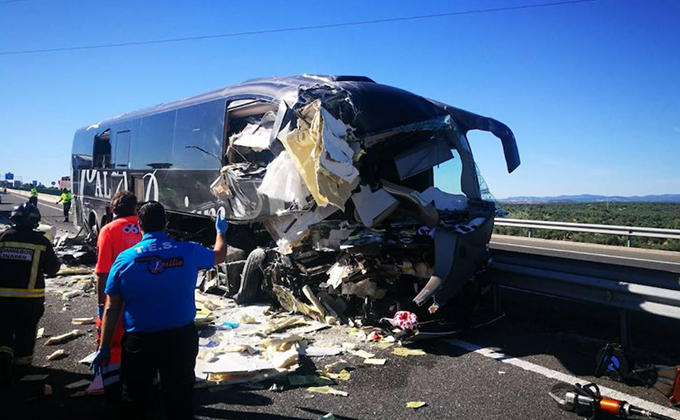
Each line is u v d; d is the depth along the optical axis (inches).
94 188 555.8
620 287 214.8
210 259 145.1
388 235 246.7
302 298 283.1
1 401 171.8
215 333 248.5
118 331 156.8
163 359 133.1
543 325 260.7
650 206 2121.1
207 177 347.6
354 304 270.2
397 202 251.8
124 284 132.3
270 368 192.4
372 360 209.6
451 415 161.2
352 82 271.1
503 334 247.4
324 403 169.9
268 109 307.3
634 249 609.3
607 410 157.4
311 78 287.9
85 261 467.5
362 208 247.3
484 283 266.4
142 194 442.0
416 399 173.0
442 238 239.9
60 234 722.8
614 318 266.2
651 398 172.2
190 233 402.6
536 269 252.8
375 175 273.0
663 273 215.9
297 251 279.6
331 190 227.6
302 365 204.1
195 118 365.7
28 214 193.3
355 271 253.4
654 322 256.2
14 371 197.6
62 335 243.3
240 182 302.4
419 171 279.9
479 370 199.0
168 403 135.2
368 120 250.1
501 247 613.9
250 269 307.4
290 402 170.6
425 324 233.6
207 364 194.1
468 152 298.2
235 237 344.5
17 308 187.2
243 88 323.6
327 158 221.3
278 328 254.1
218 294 348.5
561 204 2204.7
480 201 287.9
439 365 205.2
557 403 167.5
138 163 450.0
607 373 189.9
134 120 463.8
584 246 648.4
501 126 310.5
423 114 269.3
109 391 156.6
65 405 169.3
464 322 243.1
